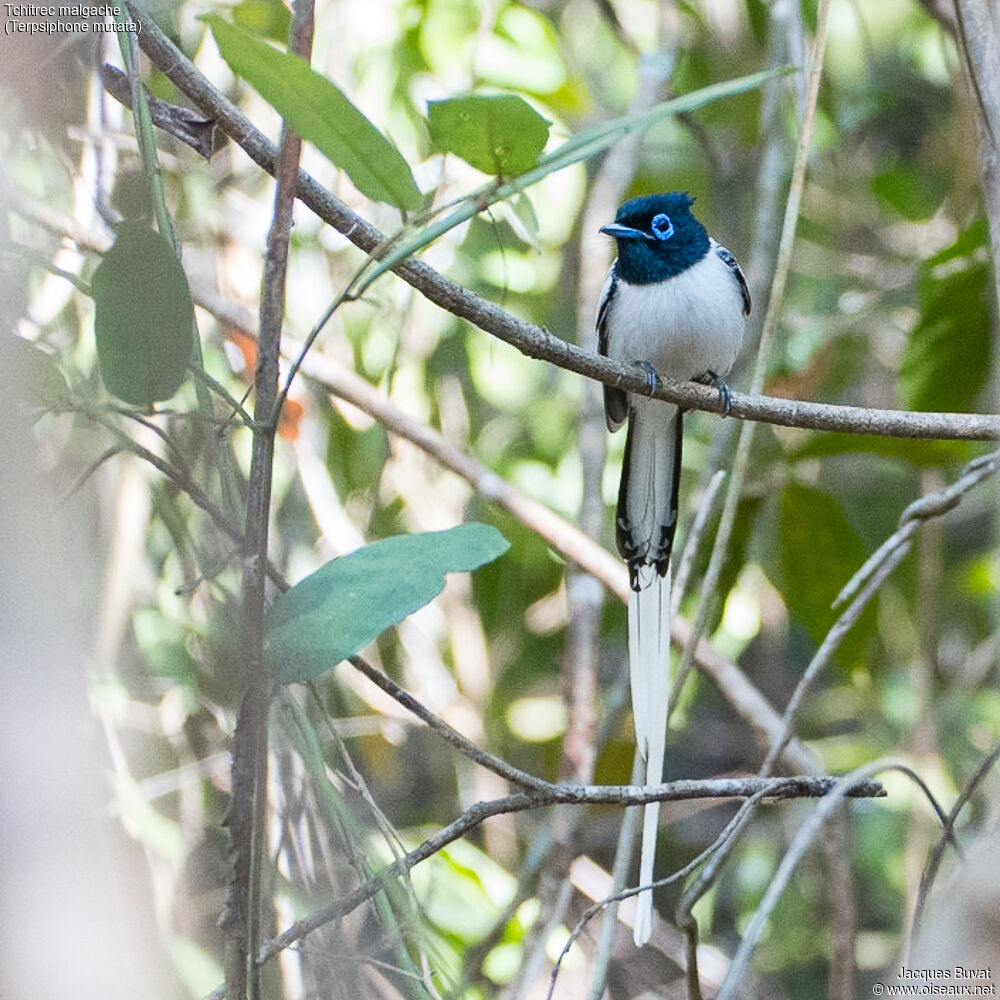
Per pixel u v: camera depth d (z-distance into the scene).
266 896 6.16
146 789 7.62
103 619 7.26
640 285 9.75
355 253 10.26
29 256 4.36
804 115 7.50
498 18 11.20
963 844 7.80
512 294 11.37
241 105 9.92
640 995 11.10
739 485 7.67
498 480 9.45
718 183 12.38
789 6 9.10
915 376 10.35
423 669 10.96
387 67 10.52
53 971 2.78
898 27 13.67
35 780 2.83
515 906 9.09
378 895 5.29
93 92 6.72
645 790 5.67
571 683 9.80
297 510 9.38
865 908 13.00
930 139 13.41
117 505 7.33
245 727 4.31
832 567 10.26
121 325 4.38
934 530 11.45
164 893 7.03
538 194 11.16
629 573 9.17
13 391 3.03
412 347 10.82
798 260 13.12
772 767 7.07
